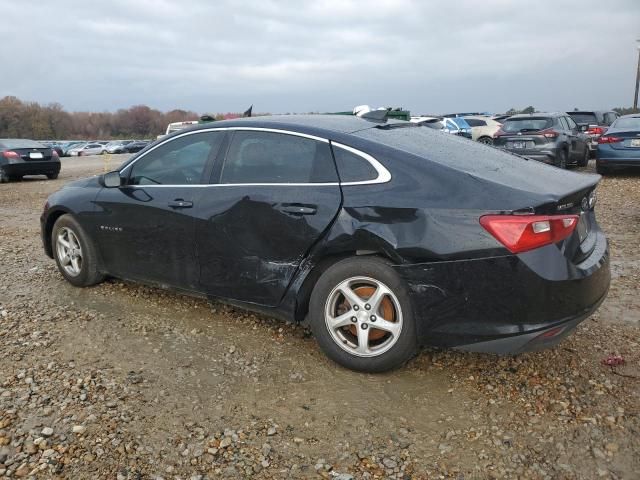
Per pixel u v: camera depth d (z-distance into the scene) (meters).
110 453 2.62
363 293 3.31
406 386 3.24
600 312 4.32
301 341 3.84
